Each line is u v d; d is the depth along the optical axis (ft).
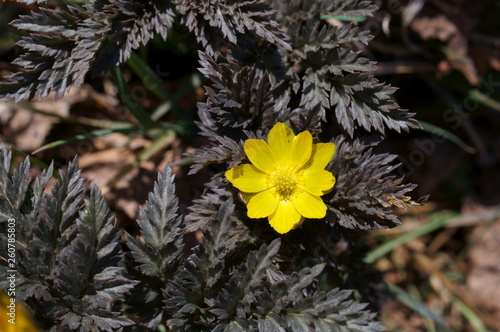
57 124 1.80
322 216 1.48
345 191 1.51
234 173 1.50
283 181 1.50
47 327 1.48
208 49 1.53
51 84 1.52
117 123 1.81
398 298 1.80
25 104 1.77
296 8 1.58
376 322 1.49
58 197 1.48
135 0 1.54
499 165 1.94
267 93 1.53
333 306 1.49
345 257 1.63
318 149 1.51
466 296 1.90
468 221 1.92
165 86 1.81
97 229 1.47
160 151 1.78
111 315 1.47
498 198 1.93
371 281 1.64
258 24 1.53
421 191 1.93
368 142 1.54
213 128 1.56
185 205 1.73
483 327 1.87
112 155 1.79
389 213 1.49
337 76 1.55
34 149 1.77
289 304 1.52
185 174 1.75
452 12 1.83
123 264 1.50
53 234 1.48
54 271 1.48
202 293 1.49
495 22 1.86
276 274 1.49
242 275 1.48
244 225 1.52
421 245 1.94
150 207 1.49
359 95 1.54
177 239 1.50
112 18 1.53
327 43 1.55
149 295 1.50
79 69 1.51
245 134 1.55
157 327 1.59
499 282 1.90
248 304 1.48
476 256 1.93
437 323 1.87
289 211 1.50
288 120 1.54
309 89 1.55
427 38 1.82
